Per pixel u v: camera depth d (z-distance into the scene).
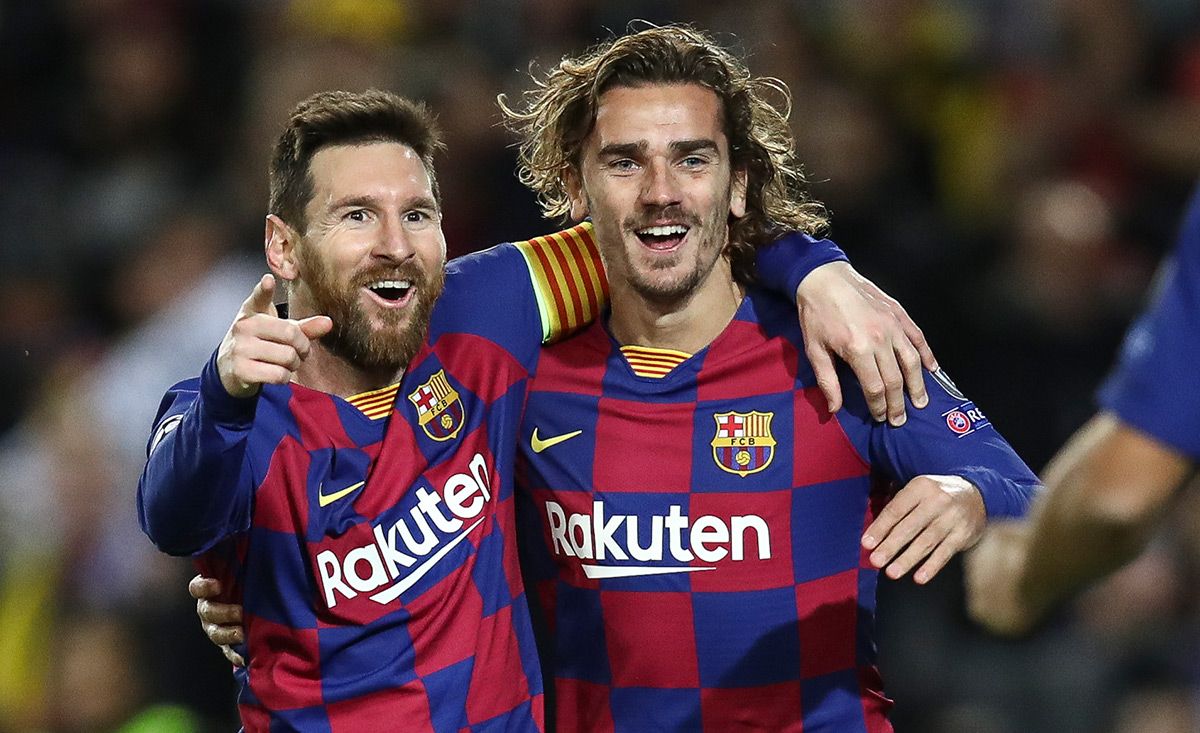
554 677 16.53
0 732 26.77
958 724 26.42
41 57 37.22
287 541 15.21
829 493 15.81
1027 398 28.42
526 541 16.61
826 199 30.00
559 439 16.19
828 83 31.70
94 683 25.53
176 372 29.41
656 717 15.95
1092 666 26.27
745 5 32.62
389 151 15.39
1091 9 33.28
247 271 30.66
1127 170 32.62
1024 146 32.56
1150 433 9.73
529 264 16.48
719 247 15.80
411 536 15.32
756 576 15.74
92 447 28.52
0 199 34.22
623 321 16.23
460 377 15.87
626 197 15.62
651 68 15.66
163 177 34.00
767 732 15.88
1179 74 33.66
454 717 15.18
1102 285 29.20
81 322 32.81
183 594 26.38
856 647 16.06
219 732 25.81
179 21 36.06
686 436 15.91
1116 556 10.00
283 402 15.34
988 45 34.41
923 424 15.48
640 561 15.84
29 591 27.83
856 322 15.30
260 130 31.77
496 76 32.44
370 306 15.32
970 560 11.03
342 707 15.28
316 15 33.72
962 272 29.69
